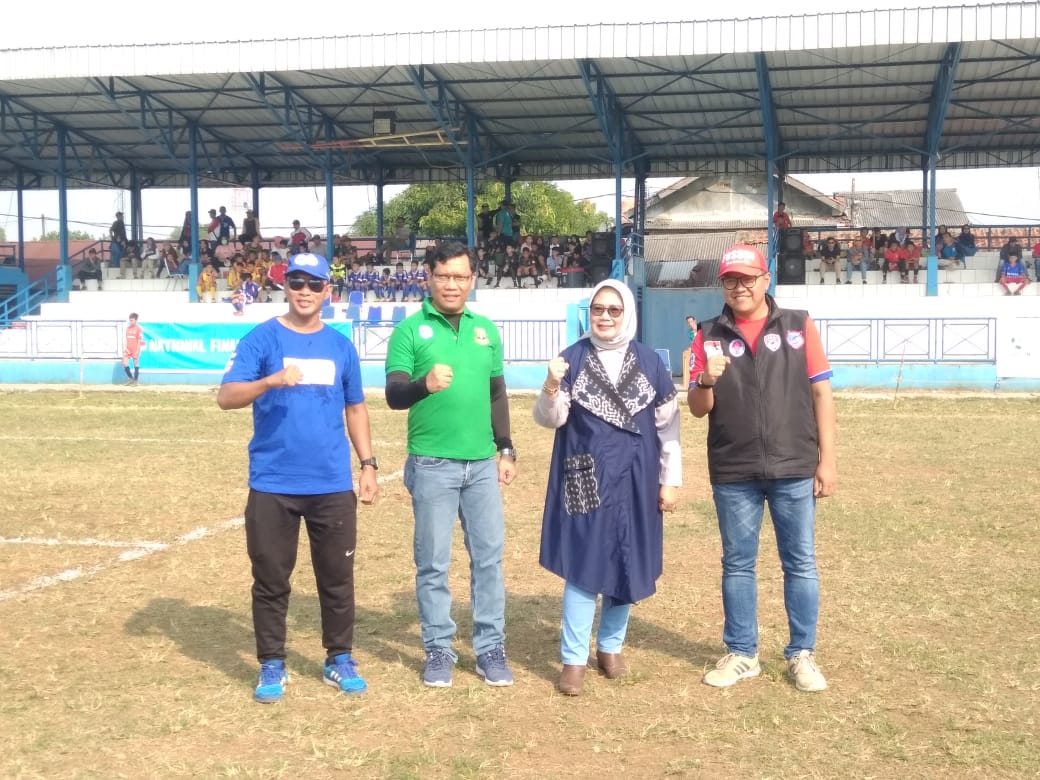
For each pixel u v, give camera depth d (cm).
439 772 438
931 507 1008
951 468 1268
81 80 2958
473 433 538
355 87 2948
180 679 550
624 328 534
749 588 551
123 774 436
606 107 2905
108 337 2858
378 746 465
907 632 623
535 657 591
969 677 546
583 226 6812
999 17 2345
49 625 645
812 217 4731
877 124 3131
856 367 2625
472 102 3044
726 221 4884
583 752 459
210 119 3338
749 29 2459
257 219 3731
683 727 485
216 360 2755
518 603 697
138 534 906
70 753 456
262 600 524
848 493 1091
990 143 3338
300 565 805
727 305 544
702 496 1090
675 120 3155
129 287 3512
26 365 2891
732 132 3253
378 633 632
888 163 3544
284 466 520
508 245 3403
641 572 530
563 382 536
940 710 504
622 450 528
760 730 481
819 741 469
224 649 602
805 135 3284
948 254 3092
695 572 771
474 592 554
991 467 1275
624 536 528
